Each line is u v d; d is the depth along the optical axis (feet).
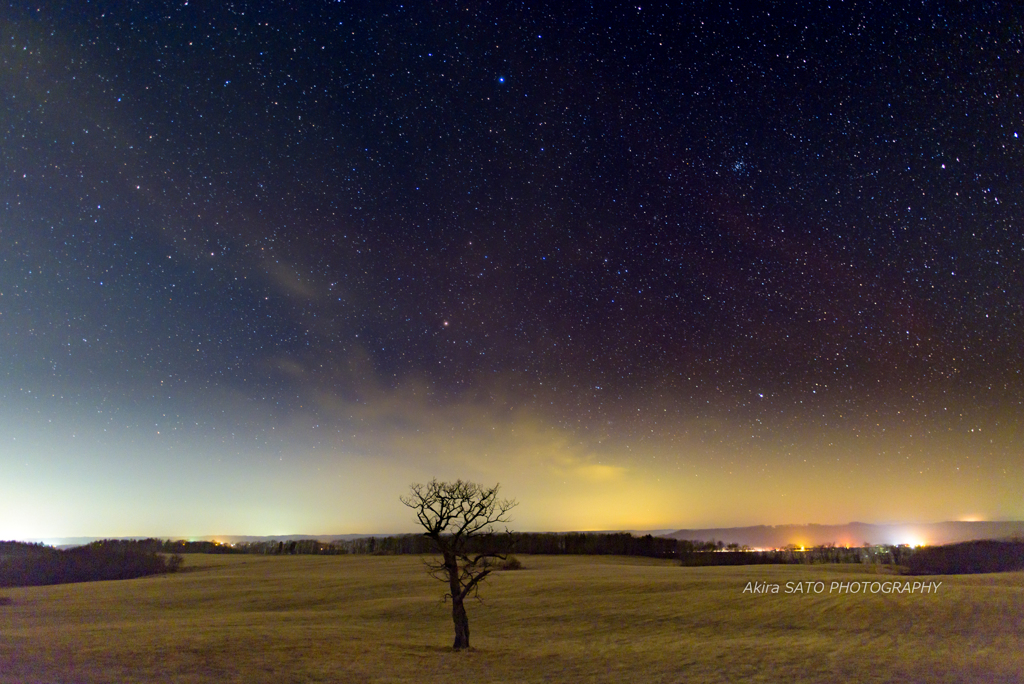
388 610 141.38
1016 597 127.54
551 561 339.16
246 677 65.31
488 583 194.49
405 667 74.02
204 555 421.18
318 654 79.77
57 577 253.24
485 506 91.45
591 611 130.41
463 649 88.22
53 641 86.12
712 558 319.06
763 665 73.82
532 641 98.99
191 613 143.23
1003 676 66.85
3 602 167.84
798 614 115.34
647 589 160.56
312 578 234.38
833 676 67.21
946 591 137.18
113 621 123.44
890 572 214.48
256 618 127.34
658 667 73.97
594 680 67.15
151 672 65.98
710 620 114.01
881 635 93.71
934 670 69.82
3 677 61.77
